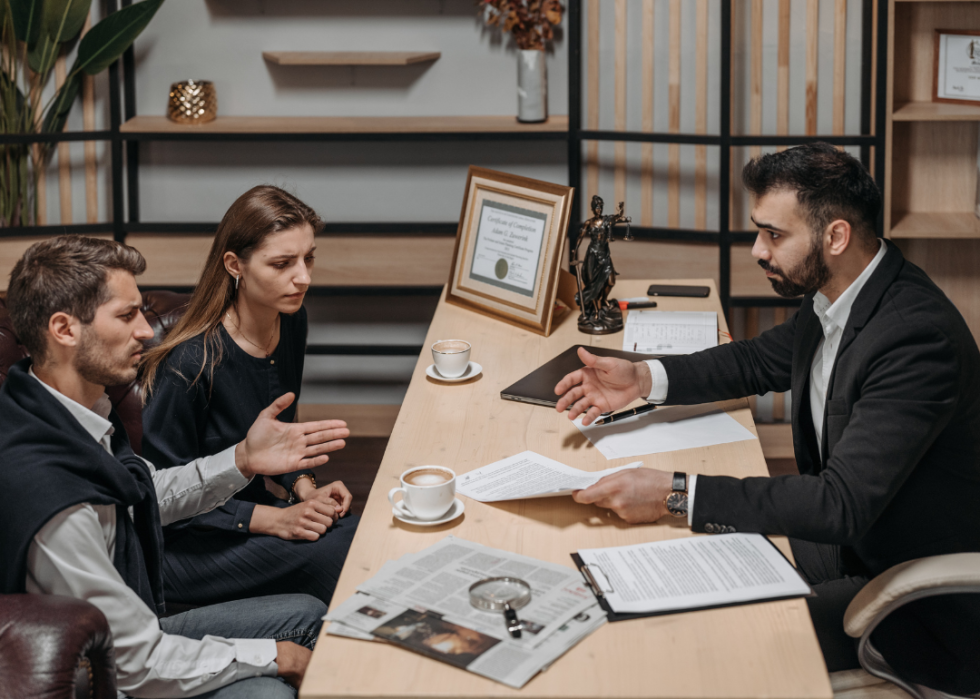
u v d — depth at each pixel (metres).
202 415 2.01
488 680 1.15
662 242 3.58
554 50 3.63
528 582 1.34
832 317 1.70
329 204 3.83
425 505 1.52
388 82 3.70
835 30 3.32
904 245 3.61
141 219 3.83
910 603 1.56
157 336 2.33
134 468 1.62
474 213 2.67
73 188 3.71
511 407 2.01
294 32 3.66
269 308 2.05
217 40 3.67
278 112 3.74
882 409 1.51
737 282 3.49
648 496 1.50
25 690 1.22
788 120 3.43
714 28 3.39
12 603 1.31
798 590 1.31
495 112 3.72
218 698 1.54
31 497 1.36
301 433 1.83
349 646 1.23
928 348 1.52
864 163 3.35
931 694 1.55
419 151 3.76
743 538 1.46
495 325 2.53
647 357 2.20
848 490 1.46
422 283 3.70
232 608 1.79
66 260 1.42
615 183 3.64
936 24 3.38
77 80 3.55
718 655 1.19
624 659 1.19
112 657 1.35
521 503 1.60
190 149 3.77
